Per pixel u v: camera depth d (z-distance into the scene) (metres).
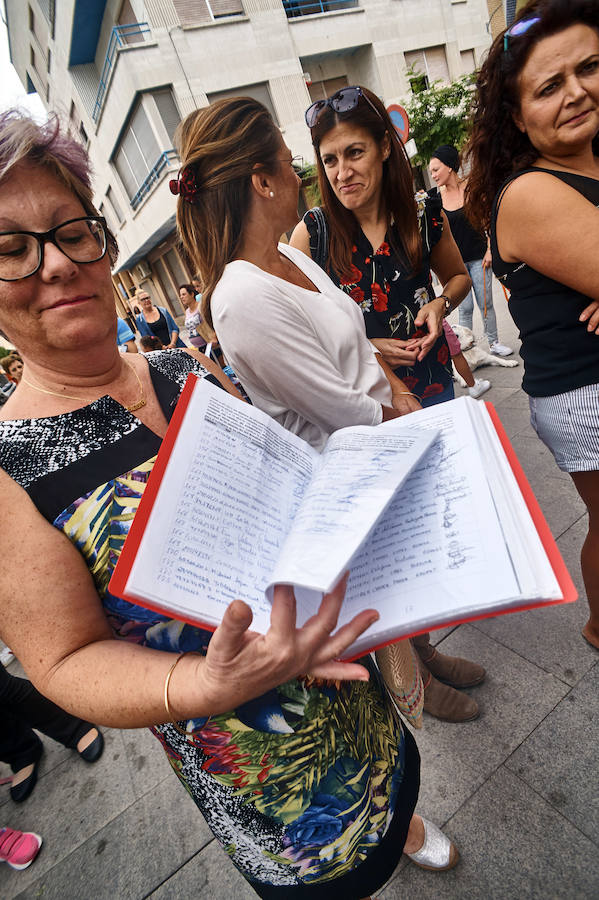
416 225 1.64
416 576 0.60
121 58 10.70
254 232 1.02
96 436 0.72
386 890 1.30
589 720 1.46
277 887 0.92
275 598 0.54
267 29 11.87
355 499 0.58
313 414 1.01
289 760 0.81
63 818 1.79
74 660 0.61
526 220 1.13
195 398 0.71
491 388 3.58
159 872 1.51
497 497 0.60
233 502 0.67
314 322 1.00
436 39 13.86
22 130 0.61
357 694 0.94
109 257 0.76
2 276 0.64
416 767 1.08
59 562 0.63
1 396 5.43
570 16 1.04
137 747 1.98
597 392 1.20
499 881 1.22
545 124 1.14
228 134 0.95
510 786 1.39
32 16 15.02
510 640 1.77
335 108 1.43
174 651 0.73
